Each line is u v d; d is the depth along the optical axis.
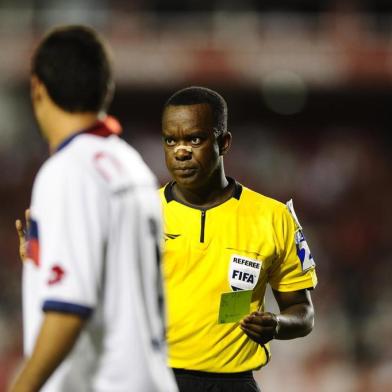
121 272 9.28
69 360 9.12
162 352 9.83
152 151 76.44
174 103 13.46
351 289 54.31
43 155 71.56
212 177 13.73
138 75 69.50
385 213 70.25
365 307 52.34
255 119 77.81
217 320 13.44
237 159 74.25
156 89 70.06
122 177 9.48
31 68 9.62
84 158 9.25
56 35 9.50
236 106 77.19
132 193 9.52
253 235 13.73
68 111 9.48
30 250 9.22
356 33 73.88
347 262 61.84
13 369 44.28
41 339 8.71
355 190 72.44
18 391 8.62
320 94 74.38
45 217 8.99
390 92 73.25
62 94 9.40
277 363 43.62
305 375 43.66
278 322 13.32
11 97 72.00
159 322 9.88
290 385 42.97
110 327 9.22
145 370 9.35
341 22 74.31
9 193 68.56
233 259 13.58
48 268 8.85
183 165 13.32
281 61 70.25
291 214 14.23
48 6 72.81
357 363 45.81
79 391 9.13
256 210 13.90
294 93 73.06
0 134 71.38
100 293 9.14
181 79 69.75
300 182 72.69
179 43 69.75
